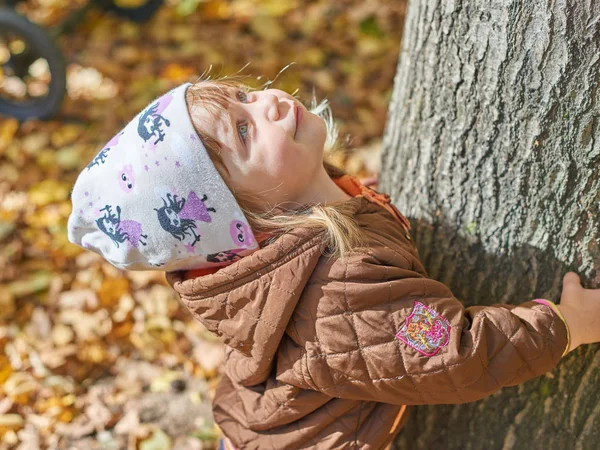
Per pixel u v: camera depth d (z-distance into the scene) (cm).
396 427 149
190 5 450
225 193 127
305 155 131
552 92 128
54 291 275
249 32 429
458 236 156
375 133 346
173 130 126
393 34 419
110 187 132
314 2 450
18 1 386
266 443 147
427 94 151
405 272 130
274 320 129
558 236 141
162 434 225
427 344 123
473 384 125
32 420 227
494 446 167
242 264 129
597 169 132
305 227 128
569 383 153
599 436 156
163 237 131
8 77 387
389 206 151
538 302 134
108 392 239
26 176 333
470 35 136
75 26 398
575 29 122
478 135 143
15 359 247
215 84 135
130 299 270
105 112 373
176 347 254
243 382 149
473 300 159
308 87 377
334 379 131
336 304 126
